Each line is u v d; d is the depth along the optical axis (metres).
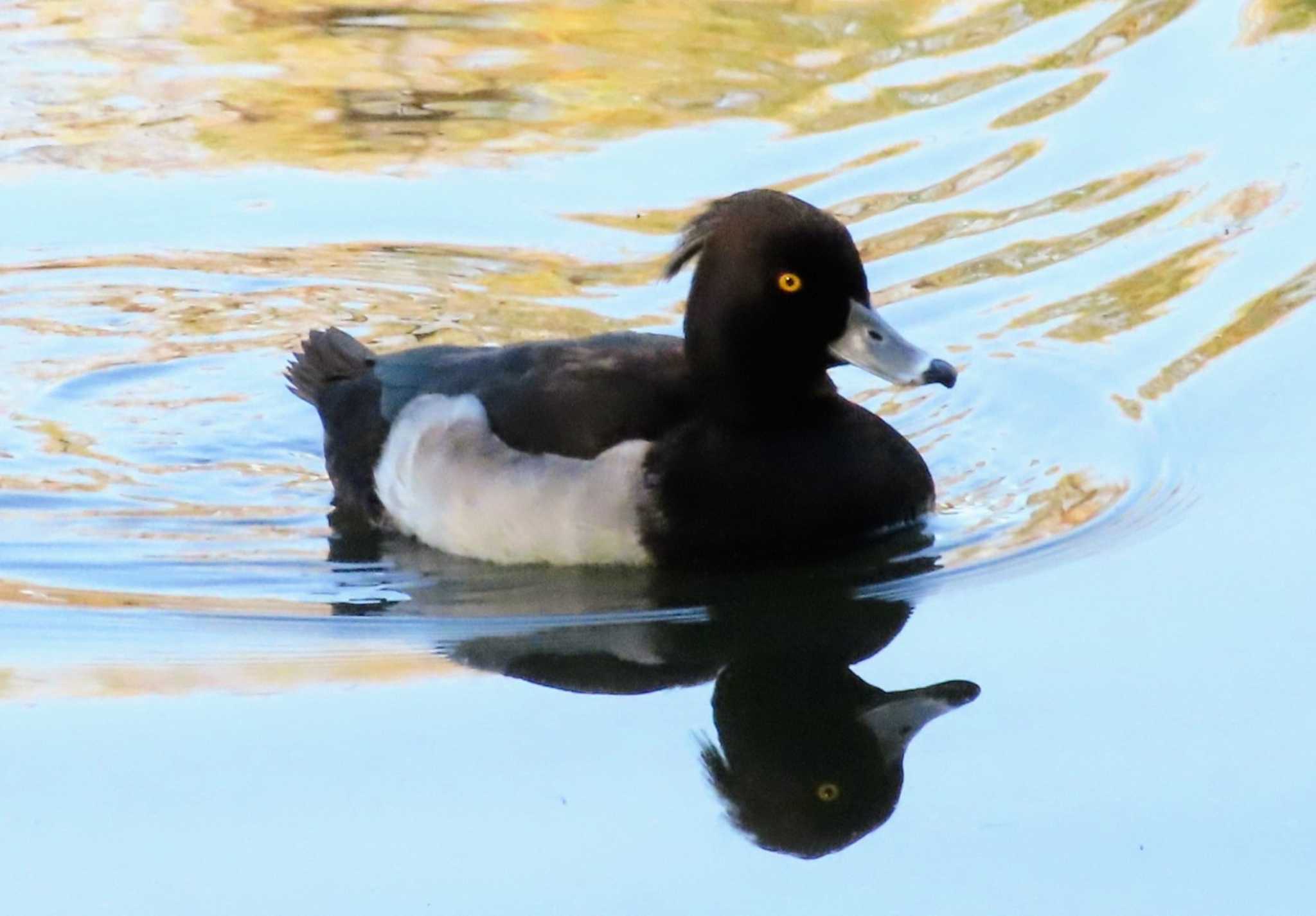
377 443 10.45
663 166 14.44
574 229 13.73
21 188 14.58
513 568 9.82
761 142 14.62
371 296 13.09
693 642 9.09
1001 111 14.73
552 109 15.38
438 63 16.20
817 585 9.52
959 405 11.53
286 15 17.19
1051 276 12.70
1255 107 14.49
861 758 8.09
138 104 15.77
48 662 8.91
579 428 9.67
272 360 12.49
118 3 17.30
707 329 9.61
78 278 13.45
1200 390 11.30
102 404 11.98
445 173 14.58
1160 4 16.06
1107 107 14.70
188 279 13.41
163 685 8.67
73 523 10.45
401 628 9.21
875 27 16.48
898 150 14.39
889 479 9.82
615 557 9.63
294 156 14.95
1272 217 13.13
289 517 10.58
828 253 9.42
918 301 12.50
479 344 12.41
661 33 16.61
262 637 9.15
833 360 9.60
